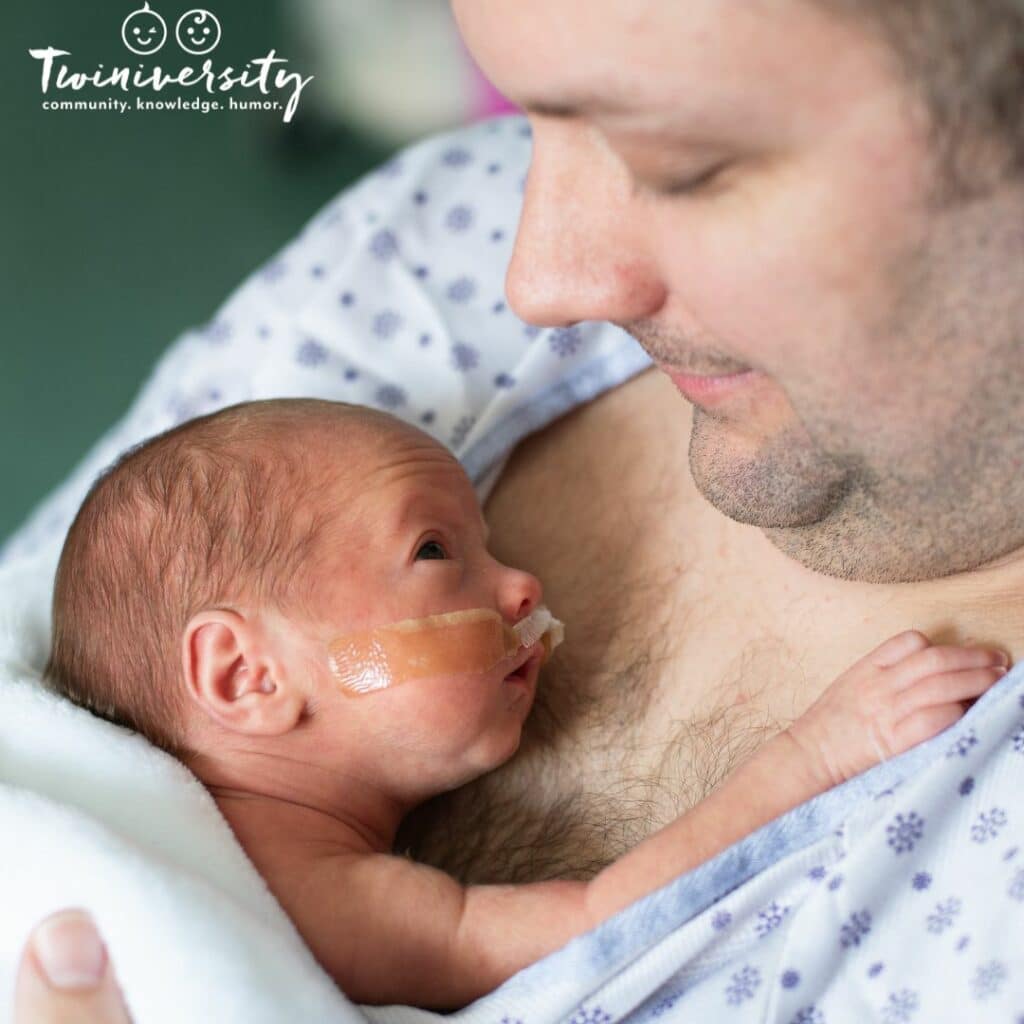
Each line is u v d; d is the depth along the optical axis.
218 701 1.01
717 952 0.84
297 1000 0.80
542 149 0.74
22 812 0.87
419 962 0.91
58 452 2.57
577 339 1.18
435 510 1.06
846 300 0.68
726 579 1.03
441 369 1.24
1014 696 0.79
